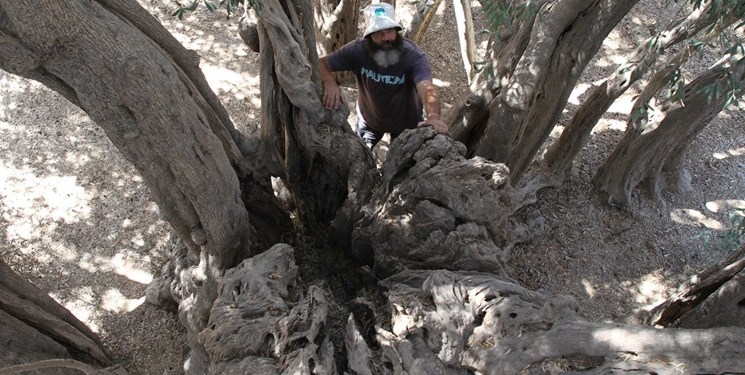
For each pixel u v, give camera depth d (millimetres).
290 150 4879
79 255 6121
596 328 3111
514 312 3428
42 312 4395
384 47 4551
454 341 3418
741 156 7320
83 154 6863
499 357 3234
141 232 6270
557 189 6660
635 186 6672
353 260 5152
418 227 4211
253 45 4547
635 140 6074
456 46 8273
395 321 3715
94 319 5672
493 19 3361
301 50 4098
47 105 7258
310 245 5434
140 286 5895
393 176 4402
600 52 8141
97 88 2979
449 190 4023
